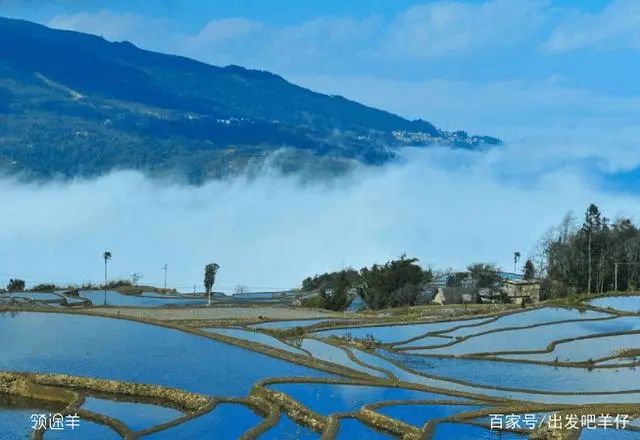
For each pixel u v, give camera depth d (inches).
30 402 2065.7
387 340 3176.7
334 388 2110.0
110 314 3344.0
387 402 1920.5
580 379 2442.2
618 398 2150.6
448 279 6250.0
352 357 2716.5
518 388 2289.6
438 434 1681.8
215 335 2864.2
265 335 3122.5
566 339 3142.2
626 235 5600.4
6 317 3225.9
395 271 5556.1
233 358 2508.6
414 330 3440.0
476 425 1752.0
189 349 2637.8
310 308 4544.8
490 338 3208.7
